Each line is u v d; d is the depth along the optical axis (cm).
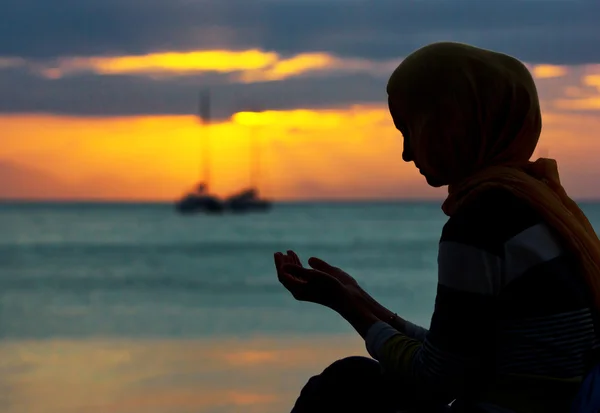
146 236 5800
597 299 222
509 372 221
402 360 234
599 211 8606
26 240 5388
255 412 747
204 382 891
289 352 1121
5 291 2550
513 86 229
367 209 13412
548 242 220
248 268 3303
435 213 11956
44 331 1502
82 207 16312
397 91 240
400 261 3669
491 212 221
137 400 804
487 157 233
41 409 764
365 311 251
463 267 220
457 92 229
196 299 2209
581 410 213
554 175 236
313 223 8444
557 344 218
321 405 261
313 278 256
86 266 3459
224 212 11281
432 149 235
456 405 234
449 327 221
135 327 1556
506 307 219
